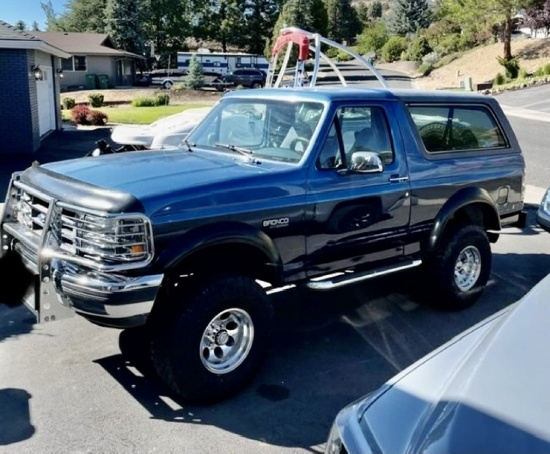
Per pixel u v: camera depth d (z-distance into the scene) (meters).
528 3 35.50
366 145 4.34
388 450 1.80
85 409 3.52
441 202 4.82
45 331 4.61
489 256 5.18
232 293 3.55
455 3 39.91
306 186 3.92
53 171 3.86
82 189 3.43
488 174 5.19
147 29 60.28
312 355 4.26
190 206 3.41
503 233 7.79
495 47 42.50
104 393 3.71
